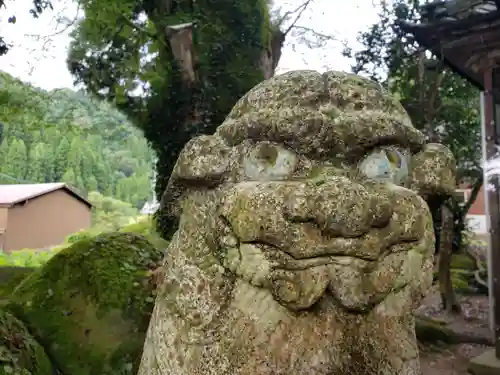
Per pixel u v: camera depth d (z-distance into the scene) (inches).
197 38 160.4
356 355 33.9
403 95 217.6
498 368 124.1
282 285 32.1
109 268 75.7
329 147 35.1
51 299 71.0
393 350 34.9
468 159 220.2
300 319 33.7
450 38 129.6
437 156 38.1
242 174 36.7
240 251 33.9
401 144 36.6
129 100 169.9
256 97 37.9
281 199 31.5
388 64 213.6
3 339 55.1
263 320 34.0
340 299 32.1
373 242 31.6
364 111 36.6
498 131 130.9
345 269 32.0
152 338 40.9
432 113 207.9
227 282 36.2
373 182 34.1
